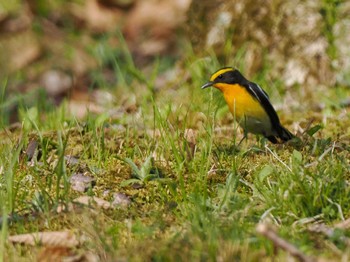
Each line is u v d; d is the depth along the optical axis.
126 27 21.11
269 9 15.72
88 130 12.14
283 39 15.59
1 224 8.69
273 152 10.48
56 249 8.04
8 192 9.02
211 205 8.90
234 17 16.05
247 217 8.56
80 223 8.54
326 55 15.34
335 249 7.75
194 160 10.23
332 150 9.91
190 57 16.16
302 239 8.00
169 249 7.58
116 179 10.05
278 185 9.00
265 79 15.48
